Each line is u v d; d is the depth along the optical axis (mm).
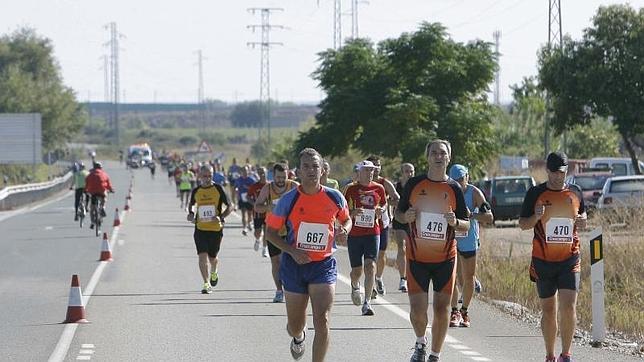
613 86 112812
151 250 65562
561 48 115938
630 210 53875
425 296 26156
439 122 98375
